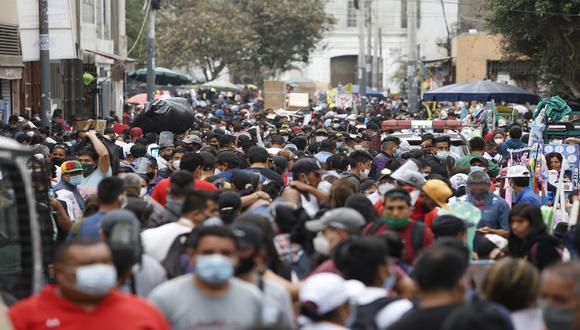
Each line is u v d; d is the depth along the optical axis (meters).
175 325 13.12
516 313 13.67
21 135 38.84
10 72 49.81
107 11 84.69
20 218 14.72
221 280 12.79
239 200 19.86
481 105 62.78
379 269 14.42
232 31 149.75
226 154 28.39
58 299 12.91
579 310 11.38
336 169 30.98
